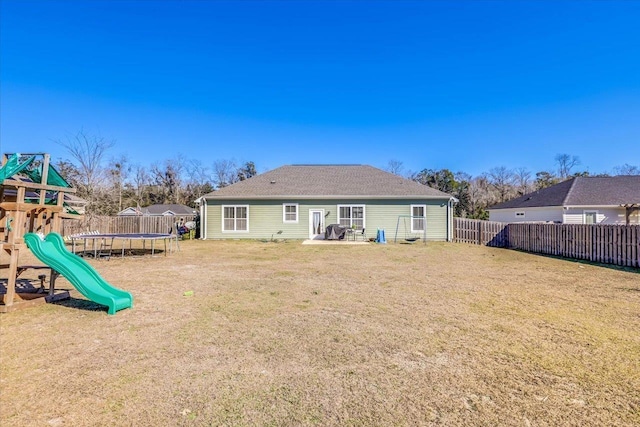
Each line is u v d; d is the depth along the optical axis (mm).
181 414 2295
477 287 6516
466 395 2568
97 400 2461
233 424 2186
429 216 17969
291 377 2857
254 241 17219
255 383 2748
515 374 2916
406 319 4492
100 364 3080
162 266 9172
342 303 5305
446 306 5141
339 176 20656
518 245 14242
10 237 4926
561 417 2273
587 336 3840
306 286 6578
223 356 3283
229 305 5168
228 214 18469
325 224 18234
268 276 7645
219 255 11672
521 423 2207
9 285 4809
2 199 5645
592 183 21344
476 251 13172
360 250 13320
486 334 3918
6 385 2670
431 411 2346
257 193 18438
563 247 11539
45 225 5816
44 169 5324
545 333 3945
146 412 2314
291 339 3750
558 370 2990
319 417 2270
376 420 2236
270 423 2197
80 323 4270
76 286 4828
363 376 2879
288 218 18312
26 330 4000
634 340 3711
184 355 3301
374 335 3885
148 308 4988
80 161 29000
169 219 19734
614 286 6602
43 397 2494
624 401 2477
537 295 5855
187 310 4887
